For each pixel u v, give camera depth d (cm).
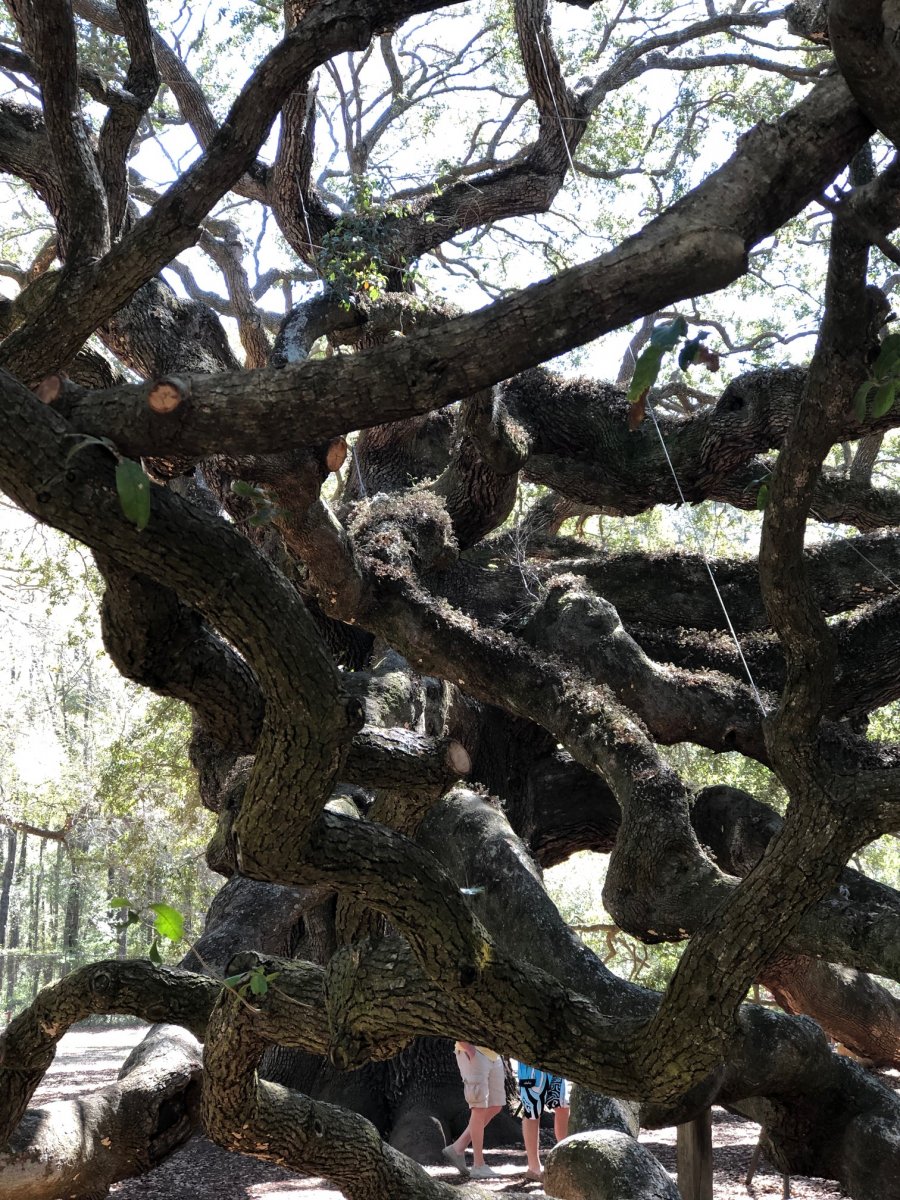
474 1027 321
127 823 2384
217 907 855
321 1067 1037
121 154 495
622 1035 308
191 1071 546
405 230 1204
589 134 1691
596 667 850
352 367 226
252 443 232
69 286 356
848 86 217
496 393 783
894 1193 502
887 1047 930
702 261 218
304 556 674
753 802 795
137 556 234
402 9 336
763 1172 795
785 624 270
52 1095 1196
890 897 559
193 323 877
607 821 1112
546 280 222
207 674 308
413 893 300
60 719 2575
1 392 217
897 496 1098
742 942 281
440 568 888
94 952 3516
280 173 1096
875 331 236
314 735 257
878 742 729
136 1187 779
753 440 975
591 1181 500
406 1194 433
